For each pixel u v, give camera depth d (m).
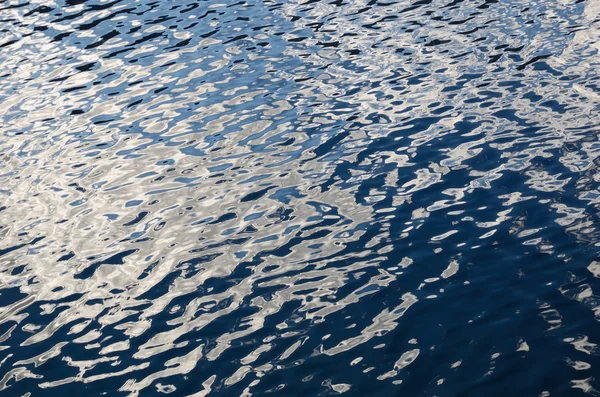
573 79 17.39
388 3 23.48
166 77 19.86
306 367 10.22
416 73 18.67
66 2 26.12
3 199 15.31
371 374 9.98
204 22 23.28
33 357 11.03
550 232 12.47
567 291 11.14
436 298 11.31
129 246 13.41
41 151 17.02
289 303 11.53
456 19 21.73
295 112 17.44
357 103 17.55
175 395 9.99
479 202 13.48
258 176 15.11
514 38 20.00
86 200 14.97
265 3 24.42
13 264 13.27
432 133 15.93
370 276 11.96
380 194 14.09
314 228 13.31
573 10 21.28
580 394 9.33
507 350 10.17
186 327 11.29
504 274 11.66
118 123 17.83
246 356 10.55
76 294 12.33
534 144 15.02
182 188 15.01
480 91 17.42
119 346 11.06
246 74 19.56
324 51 20.45
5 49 22.62
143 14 24.45
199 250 13.07
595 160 14.21
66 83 20.14
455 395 9.50
